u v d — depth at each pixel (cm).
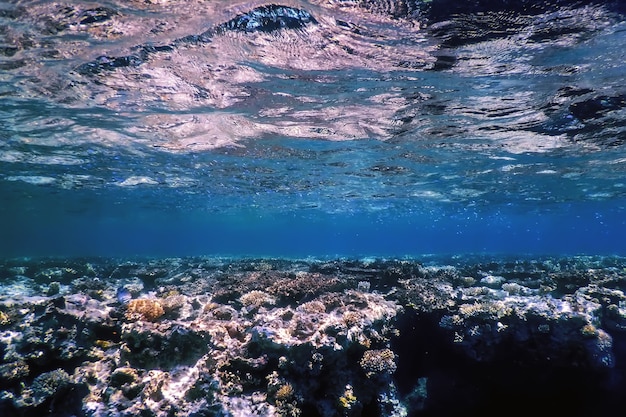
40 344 729
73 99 1078
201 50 816
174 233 13675
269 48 809
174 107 1159
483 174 2148
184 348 735
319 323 804
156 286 1385
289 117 1261
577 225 7481
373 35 746
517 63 854
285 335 755
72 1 628
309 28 732
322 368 739
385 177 2281
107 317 840
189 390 654
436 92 1034
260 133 1435
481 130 1366
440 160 1828
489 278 1349
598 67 868
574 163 1855
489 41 757
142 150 1655
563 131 1352
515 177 2233
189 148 1636
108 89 1014
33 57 826
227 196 3209
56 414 653
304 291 1012
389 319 966
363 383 777
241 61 868
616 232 10788
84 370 714
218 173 2170
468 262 2275
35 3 628
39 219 6309
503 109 1153
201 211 4703
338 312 890
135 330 746
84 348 769
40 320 774
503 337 995
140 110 1180
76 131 1384
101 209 4428
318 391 734
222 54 835
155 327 757
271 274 1280
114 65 877
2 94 1034
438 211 4381
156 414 620
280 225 8738
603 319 1003
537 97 1056
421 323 1104
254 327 777
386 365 795
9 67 870
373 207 4000
